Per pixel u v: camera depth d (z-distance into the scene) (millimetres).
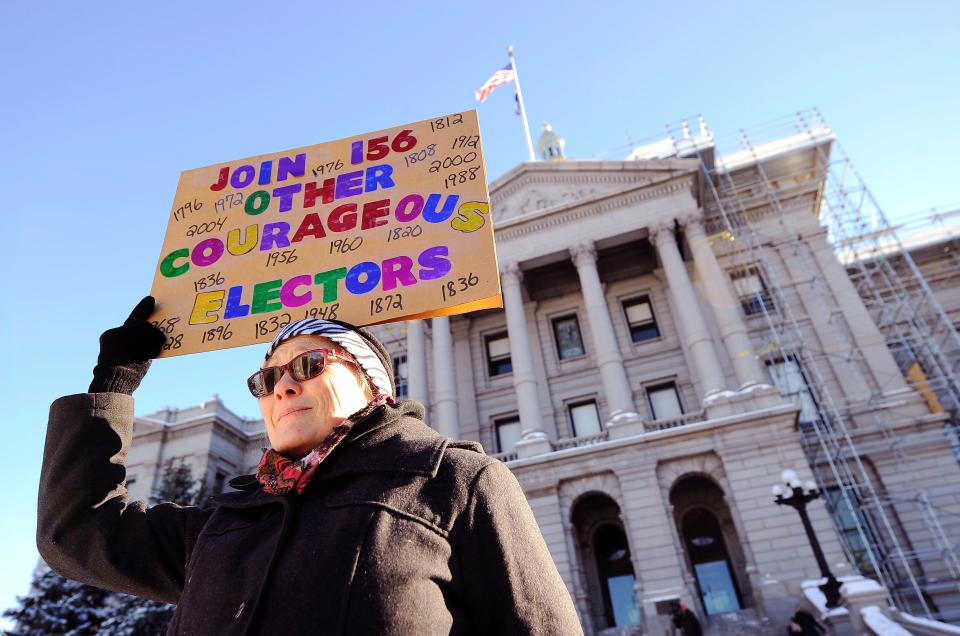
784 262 28094
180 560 2270
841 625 13617
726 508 23406
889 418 23016
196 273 3332
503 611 1624
